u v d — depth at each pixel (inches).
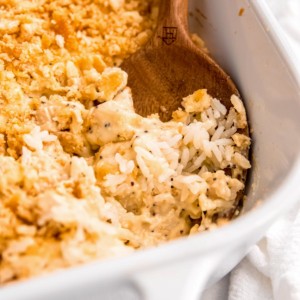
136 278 12.1
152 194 15.8
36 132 16.3
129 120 16.6
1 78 17.1
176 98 17.7
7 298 11.4
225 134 16.8
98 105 16.9
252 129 16.8
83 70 17.8
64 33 18.2
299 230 16.6
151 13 19.2
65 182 14.5
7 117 16.7
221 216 15.9
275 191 13.9
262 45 16.5
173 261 12.1
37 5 18.4
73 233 13.3
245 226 12.8
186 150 16.5
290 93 15.3
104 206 15.1
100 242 13.5
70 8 18.6
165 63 17.9
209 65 17.4
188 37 17.8
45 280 11.6
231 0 17.7
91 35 18.5
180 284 12.3
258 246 16.6
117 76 17.3
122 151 16.3
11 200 13.8
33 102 17.1
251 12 16.8
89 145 16.7
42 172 14.9
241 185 16.0
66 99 17.2
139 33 18.8
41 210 13.5
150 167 15.9
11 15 18.1
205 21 19.1
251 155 16.7
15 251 13.0
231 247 12.8
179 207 15.8
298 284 15.6
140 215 15.7
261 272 16.3
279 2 23.0
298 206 17.0
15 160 15.8
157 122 16.9
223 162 16.4
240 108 16.8
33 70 17.4
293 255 16.1
